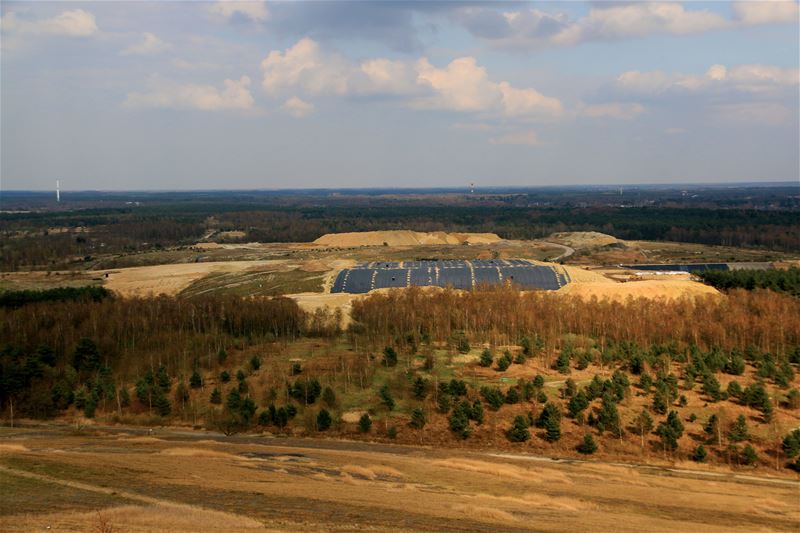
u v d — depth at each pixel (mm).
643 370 125125
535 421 104812
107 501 63469
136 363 135625
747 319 145250
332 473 80250
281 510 62938
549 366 128125
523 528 61844
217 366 133125
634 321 145875
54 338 142250
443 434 102562
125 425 110625
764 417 106688
